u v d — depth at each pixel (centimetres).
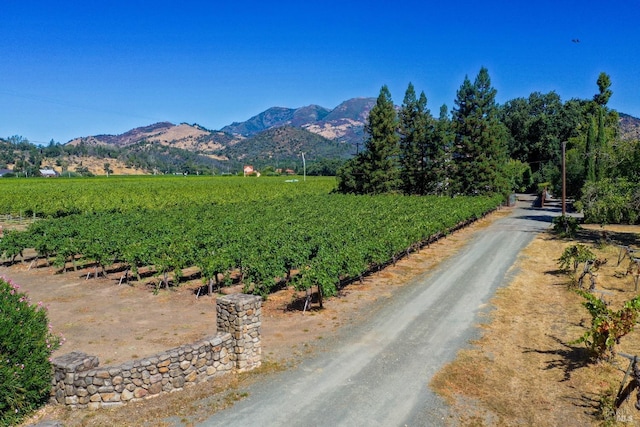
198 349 1117
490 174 5597
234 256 2038
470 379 1172
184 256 2100
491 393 1105
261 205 4584
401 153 6319
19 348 905
